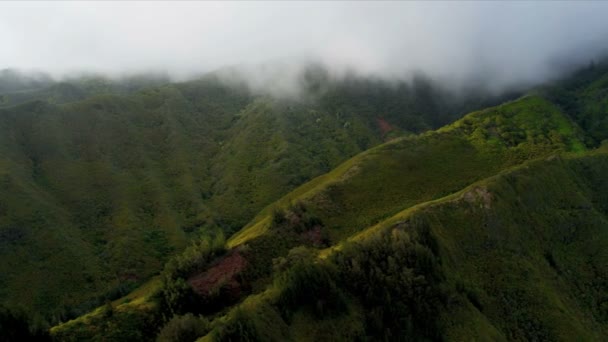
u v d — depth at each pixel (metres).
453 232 76.75
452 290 63.34
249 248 79.62
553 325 68.00
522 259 77.25
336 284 59.50
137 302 71.56
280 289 56.06
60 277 122.69
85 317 66.12
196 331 55.84
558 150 134.50
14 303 111.19
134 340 63.47
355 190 104.38
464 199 83.62
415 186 108.94
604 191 107.38
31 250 126.94
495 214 81.62
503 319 66.50
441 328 58.56
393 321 56.72
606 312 77.12
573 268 82.69
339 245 73.44
